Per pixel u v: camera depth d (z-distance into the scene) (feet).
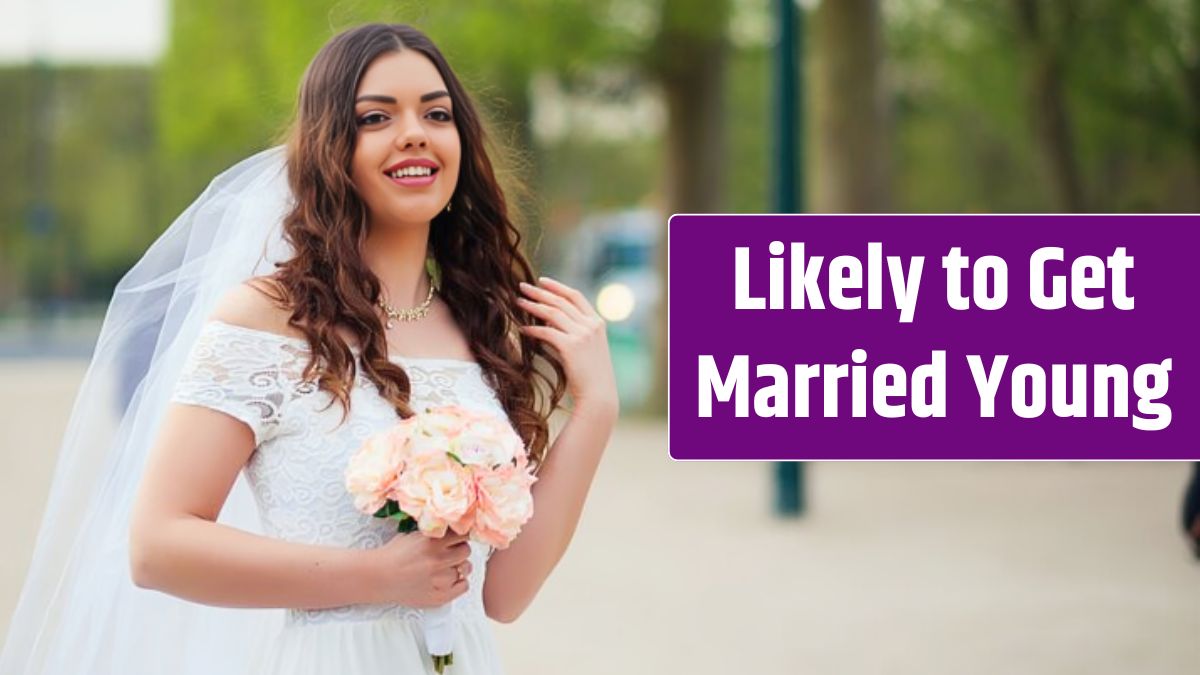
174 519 8.42
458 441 8.31
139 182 169.78
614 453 49.21
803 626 24.17
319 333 8.73
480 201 9.95
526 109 60.13
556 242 103.24
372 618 8.90
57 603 10.18
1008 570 28.60
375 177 9.13
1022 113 74.43
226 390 8.61
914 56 75.92
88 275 171.83
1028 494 38.60
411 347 9.48
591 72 59.98
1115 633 23.32
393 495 8.30
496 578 9.56
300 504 8.73
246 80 81.00
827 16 49.42
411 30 9.48
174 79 87.61
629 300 76.07
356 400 8.85
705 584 27.66
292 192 9.30
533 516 9.55
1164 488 39.37
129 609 9.92
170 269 10.27
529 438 9.82
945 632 23.59
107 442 10.41
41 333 140.36
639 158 156.66
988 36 69.82
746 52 63.46
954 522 34.32
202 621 9.93
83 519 10.23
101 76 169.07
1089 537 32.04
